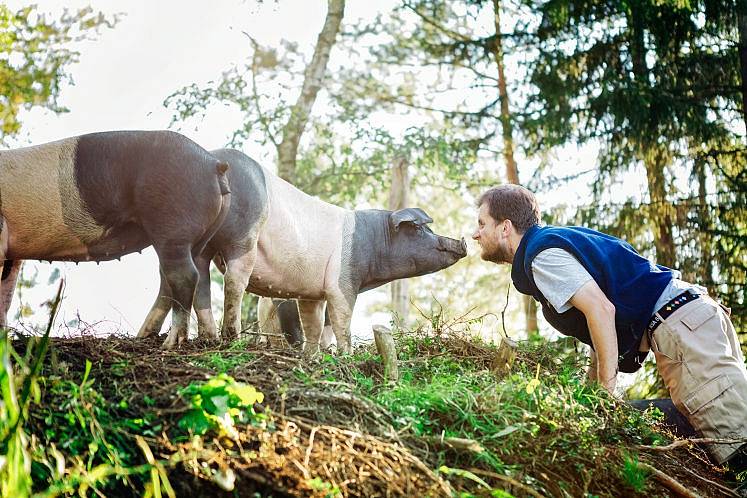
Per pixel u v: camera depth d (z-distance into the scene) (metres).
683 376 5.13
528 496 4.30
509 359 5.28
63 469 3.80
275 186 6.96
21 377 3.95
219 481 3.78
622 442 4.85
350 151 17.31
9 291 5.73
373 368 5.38
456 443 4.30
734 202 14.00
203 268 6.36
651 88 14.27
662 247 14.25
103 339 5.20
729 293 13.40
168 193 5.62
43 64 13.78
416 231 7.70
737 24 14.34
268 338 6.15
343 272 7.29
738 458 5.14
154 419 4.12
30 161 5.48
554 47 15.70
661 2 14.41
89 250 5.71
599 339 4.99
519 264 5.33
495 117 17.55
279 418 4.21
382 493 3.97
